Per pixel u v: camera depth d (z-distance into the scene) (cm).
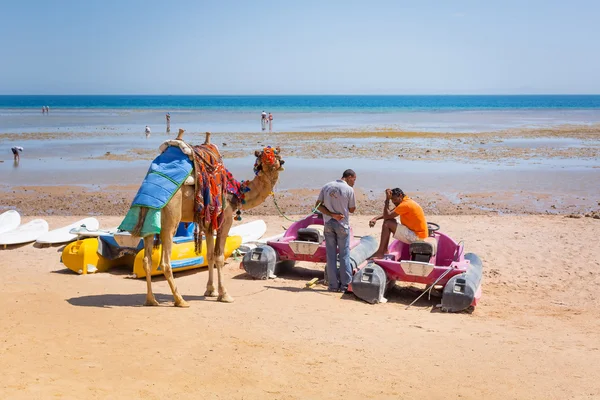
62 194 2134
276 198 2069
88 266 1095
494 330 823
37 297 871
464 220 1689
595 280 1122
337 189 998
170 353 634
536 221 1672
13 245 1341
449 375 630
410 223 1045
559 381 626
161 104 16475
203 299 925
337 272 1039
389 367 645
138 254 1063
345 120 7425
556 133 5059
